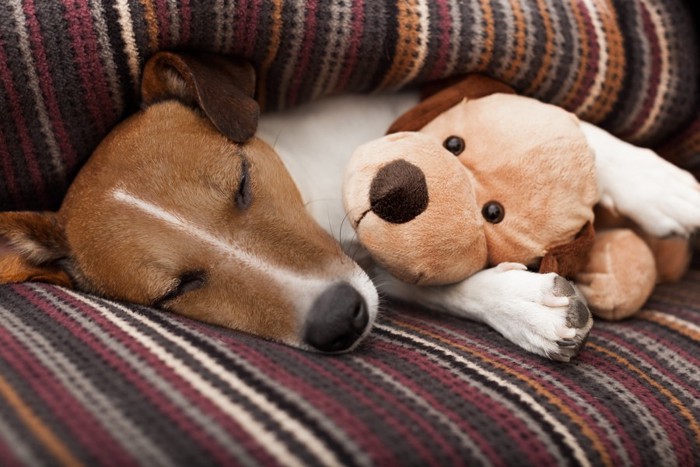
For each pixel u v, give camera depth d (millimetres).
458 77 606
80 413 419
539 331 510
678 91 624
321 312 521
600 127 640
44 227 573
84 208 567
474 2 591
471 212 518
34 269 569
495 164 529
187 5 558
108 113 584
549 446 451
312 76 600
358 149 539
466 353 508
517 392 475
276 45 581
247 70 590
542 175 524
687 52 625
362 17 580
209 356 471
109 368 452
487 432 447
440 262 518
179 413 424
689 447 486
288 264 542
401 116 583
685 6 625
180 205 548
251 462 405
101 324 498
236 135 562
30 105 561
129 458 399
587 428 465
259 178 563
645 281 564
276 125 623
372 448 420
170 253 546
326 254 552
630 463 466
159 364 458
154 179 554
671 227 576
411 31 586
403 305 602
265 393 443
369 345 521
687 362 528
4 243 564
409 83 615
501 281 533
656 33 617
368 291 544
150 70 571
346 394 451
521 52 597
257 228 551
